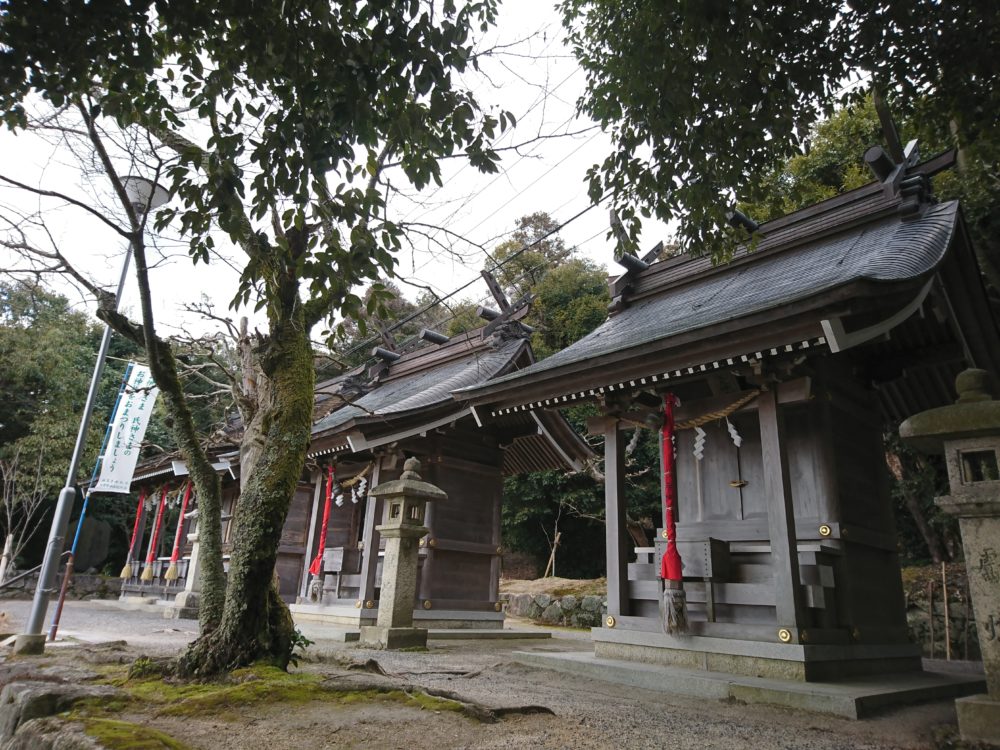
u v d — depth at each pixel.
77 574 21.05
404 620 8.88
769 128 6.39
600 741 3.81
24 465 19.73
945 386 9.12
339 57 3.85
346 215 4.30
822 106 7.12
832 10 6.51
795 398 6.76
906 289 6.00
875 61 6.99
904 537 14.66
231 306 4.47
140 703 3.83
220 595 4.91
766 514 7.70
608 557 7.95
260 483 4.88
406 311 17.02
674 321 8.62
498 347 14.23
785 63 6.76
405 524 9.05
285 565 13.77
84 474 20.70
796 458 7.57
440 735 3.52
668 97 6.07
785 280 8.13
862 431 8.23
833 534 6.87
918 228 7.67
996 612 4.32
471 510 12.09
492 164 4.54
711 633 6.75
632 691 6.17
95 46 3.72
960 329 7.71
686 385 8.75
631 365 7.43
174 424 5.28
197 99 4.08
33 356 19.97
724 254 7.64
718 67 5.88
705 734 4.34
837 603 6.89
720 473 8.29
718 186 6.76
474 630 11.15
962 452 4.65
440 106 4.10
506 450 14.11
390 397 14.66
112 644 6.91
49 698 3.71
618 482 8.16
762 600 6.57
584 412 21.47
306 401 5.20
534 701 5.14
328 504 12.34
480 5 4.66
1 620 10.62
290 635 4.88
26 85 3.72
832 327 5.82
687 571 7.35
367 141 4.08
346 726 3.50
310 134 3.92
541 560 23.31
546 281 25.92
